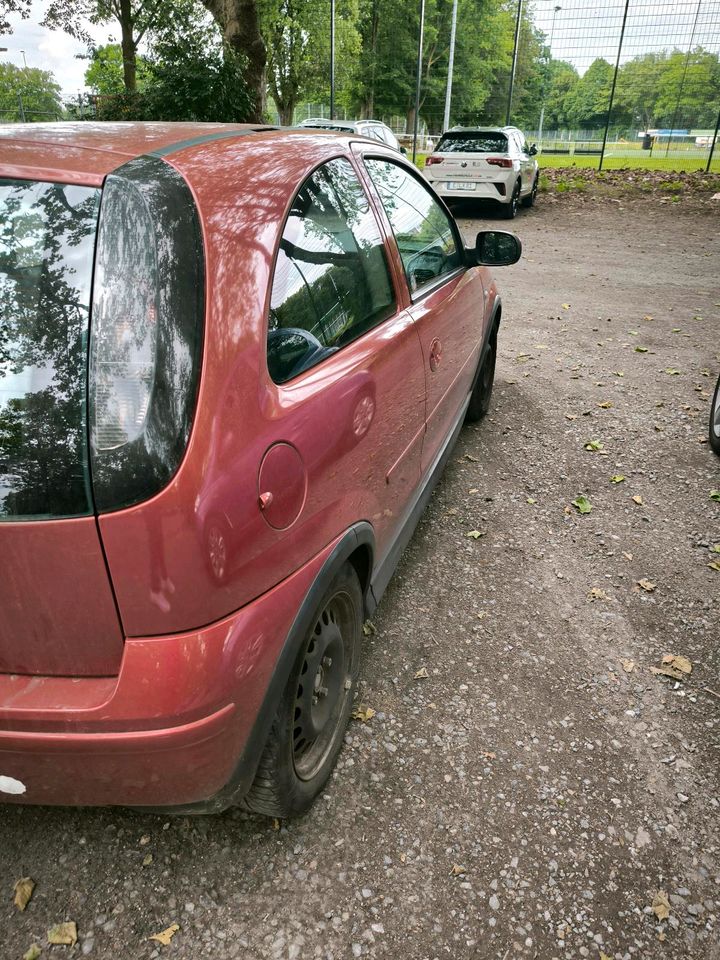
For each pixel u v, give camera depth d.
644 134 30.69
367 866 1.91
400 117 54.84
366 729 2.37
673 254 10.94
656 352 6.41
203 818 2.03
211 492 1.38
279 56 39.22
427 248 3.20
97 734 1.39
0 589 1.38
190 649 1.39
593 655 2.75
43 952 1.68
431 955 1.71
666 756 2.30
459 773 2.21
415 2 50.50
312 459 1.73
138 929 1.74
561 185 18.22
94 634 1.39
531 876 1.90
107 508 1.31
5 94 34.94
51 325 1.38
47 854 1.92
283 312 1.76
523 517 3.72
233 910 1.79
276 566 1.59
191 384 1.39
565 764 2.26
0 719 1.41
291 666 1.66
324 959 1.69
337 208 2.25
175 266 1.44
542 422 4.92
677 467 4.30
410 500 2.76
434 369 2.92
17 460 1.34
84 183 1.51
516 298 8.36
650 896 1.86
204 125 2.14
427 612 2.97
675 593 3.14
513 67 23.78
